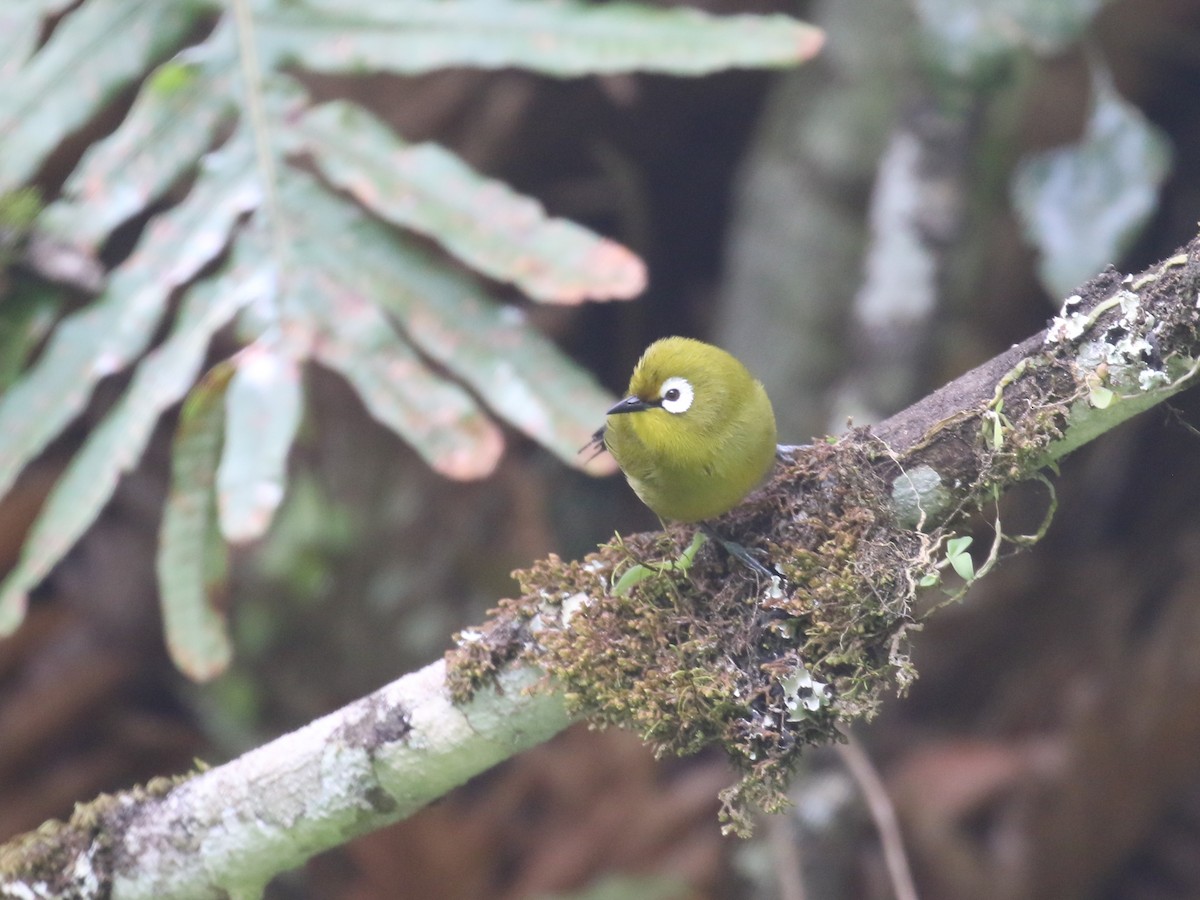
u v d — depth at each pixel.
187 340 7.95
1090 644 15.19
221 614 7.68
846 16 13.92
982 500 6.03
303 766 6.48
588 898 12.16
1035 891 13.20
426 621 15.05
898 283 11.80
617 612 6.05
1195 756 13.13
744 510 6.17
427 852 12.38
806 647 5.82
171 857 6.68
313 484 15.06
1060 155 9.61
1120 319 5.68
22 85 8.84
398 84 14.79
